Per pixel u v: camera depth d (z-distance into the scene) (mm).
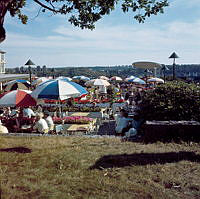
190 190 3621
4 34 4684
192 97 8148
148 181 3932
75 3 7277
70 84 9750
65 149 6074
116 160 5004
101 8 7461
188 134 6875
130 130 8305
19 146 6527
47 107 14914
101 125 12703
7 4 4586
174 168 4508
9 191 3389
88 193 3488
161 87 9023
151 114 8398
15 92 9633
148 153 5516
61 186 3688
